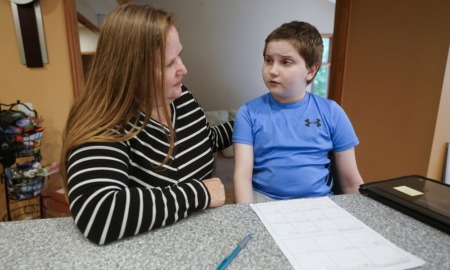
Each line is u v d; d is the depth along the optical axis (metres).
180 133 0.85
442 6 1.34
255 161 1.00
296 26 0.95
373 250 0.49
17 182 1.68
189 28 4.35
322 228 0.55
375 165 1.80
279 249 0.49
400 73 1.58
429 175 1.48
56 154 1.95
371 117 1.80
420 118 1.49
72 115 0.70
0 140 1.53
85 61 1.97
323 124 0.97
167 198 0.57
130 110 0.69
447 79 1.38
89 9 2.70
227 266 0.44
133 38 0.64
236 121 1.03
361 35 1.81
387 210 0.62
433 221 0.55
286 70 0.92
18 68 1.80
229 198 2.18
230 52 4.60
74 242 0.51
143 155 0.72
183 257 0.47
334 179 1.03
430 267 0.45
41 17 1.74
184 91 0.95
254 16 4.55
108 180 0.57
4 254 0.47
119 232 0.51
